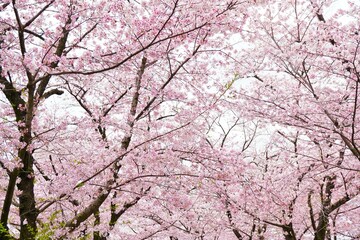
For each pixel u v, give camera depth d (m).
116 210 6.93
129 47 5.71
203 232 9.21
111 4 5.29
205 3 5.31
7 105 6.16
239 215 8.88
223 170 5.91
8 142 5.08
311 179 8.48
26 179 5.45
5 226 4.79
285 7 7.67
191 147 6.01
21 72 5.28
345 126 6.93
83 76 7.19
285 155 8.80
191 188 6.71
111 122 6.17
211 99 6.43
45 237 5.21
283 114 7.09
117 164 6.05
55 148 6.54
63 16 5.24
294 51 6.73
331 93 7.02
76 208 6.65
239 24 5.74
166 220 8.25
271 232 11.33
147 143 5.84
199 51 6.59
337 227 9.77
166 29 5.46
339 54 6.48
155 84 6.90
